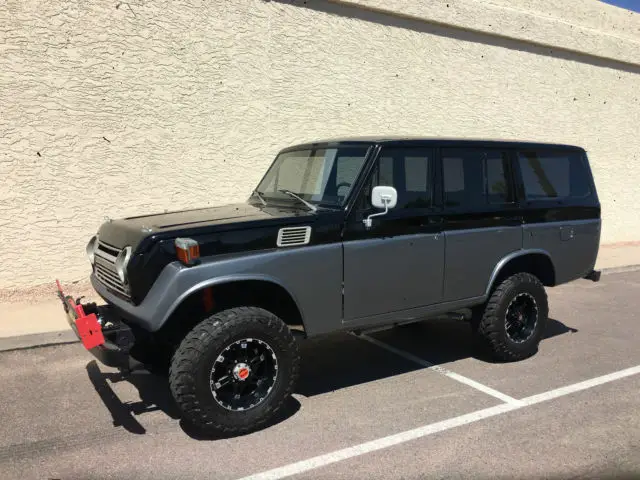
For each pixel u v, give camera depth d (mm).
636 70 12375
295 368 3832
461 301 4777
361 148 4387
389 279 4320
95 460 3389
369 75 8625
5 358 5070
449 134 9719
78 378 4672
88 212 6738
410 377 4812
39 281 6582
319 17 8062
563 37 10883
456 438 3688
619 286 8711
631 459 3422
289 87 7902
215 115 7359
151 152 7004
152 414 4035
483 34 9859
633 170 12625
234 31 7387
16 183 6352
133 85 6805
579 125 11578
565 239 5430
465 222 4719
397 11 8648
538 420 3961
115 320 3902
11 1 6105
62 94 6445
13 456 3426
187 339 3527
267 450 3518
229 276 3600
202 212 4441
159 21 6875
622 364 5133
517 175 5133
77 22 6430
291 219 3891
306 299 3936
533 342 5195
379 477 3213
